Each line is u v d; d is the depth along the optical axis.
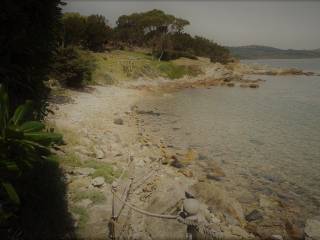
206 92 41.38
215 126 20.50
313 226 7.63
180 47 77.50
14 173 3.00
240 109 27.86
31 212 4.95
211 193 8.52
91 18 56.12
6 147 2.77
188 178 10.65
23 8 5.62
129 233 6.01
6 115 2.91
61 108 19.20
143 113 24.08
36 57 6.13
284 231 7.61
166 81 49.84
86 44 52.91
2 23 4.89
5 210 4.07
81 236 5.50
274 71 86.56
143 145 14.49
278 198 9.77
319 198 9.88
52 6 6.29
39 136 2.85
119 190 7.86
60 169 7.74
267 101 33.44
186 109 27.14
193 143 16.14
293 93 41.28
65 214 5.77
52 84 23.28
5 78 4.96
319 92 42.47
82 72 26.97
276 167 12.76
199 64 61.78
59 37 7.24
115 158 11.18
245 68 94.69
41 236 4.82
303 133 18.97
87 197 6.98
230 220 7.55
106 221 6.20
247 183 10.88
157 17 75.44
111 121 18.98
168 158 12.76
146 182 9.12
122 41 78.88
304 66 150.62
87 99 24.77
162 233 6.11
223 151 14.85
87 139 12.56
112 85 36.72
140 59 54.47
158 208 7.00
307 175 11.93
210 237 6.31
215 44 96.44
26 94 6.18
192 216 6.46
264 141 16.94
